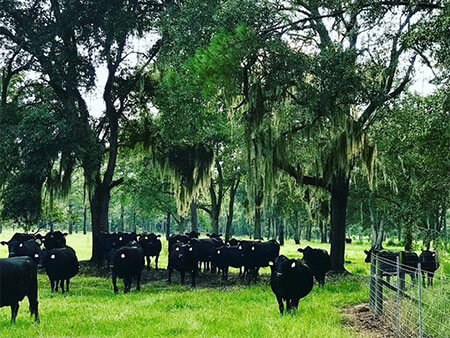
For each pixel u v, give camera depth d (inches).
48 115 903.1
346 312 479.8
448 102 497.0
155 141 1123.9
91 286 788.6
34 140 877.8
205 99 764.6
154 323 419.5
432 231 534.6
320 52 729.6
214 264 948.6
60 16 975.6
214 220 1581.0
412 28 510.0
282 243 2170.3
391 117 811.4
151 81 1111.6
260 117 753.6
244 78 738.8
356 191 1355.8
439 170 517.0
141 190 1635.1
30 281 433.4
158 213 2178.9
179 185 1151.6
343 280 778.2
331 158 791.7
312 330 356.2
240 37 655.1
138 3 1019.9
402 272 423.5
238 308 493.0
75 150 941.2
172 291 706.8
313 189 1042.1
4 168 935.7
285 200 1544.0
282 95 763.4
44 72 999.6
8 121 962.1
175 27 753.6
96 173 1047.0
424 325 343.9
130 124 1174.3
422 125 525.3
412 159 815.1
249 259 785.6
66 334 379.9
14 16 989.2
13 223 1050.1
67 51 1002.1
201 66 655.1
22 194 931.3
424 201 528.4
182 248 788.0
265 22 693.3
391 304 419.2
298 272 455.5
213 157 1126.4
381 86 823.1
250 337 346.3
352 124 762.2
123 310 498.9
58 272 690.2
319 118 771.4
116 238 1064.8
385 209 1405.0
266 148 770.8
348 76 701.3
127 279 706.8
